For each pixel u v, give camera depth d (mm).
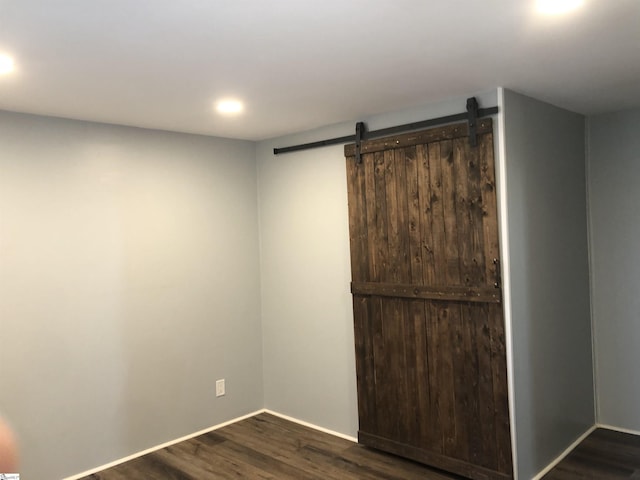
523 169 2961
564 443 3312
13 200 2957
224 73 2375
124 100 2793
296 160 3900
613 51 2242
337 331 3691
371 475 3096
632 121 3492
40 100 2744
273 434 3773
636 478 2967
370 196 3346
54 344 3102
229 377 4016
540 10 1783
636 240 3520
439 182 3016
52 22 1742
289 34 1919
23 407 2979
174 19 1748
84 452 3221
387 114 3291
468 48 2152
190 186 3793
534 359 3016
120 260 3408
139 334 3494
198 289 3826
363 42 2033
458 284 2957
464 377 2973
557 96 3049
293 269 3977
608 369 3680
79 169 3230
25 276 2992
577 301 3523
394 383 3285
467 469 2961
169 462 3355
